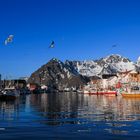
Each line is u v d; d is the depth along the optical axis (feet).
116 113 214.90
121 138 112.78
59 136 116.78
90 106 303.68
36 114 207.51
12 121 163.22
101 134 120.98
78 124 150.92
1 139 110.83
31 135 118.73
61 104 344.28
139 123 154.30
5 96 476.13
